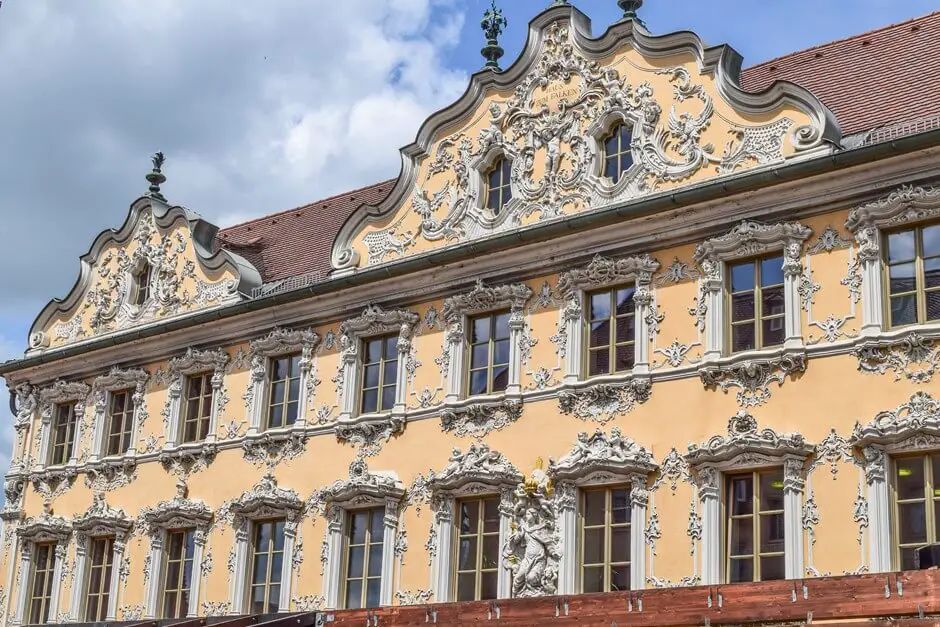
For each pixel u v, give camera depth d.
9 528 40.12
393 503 29.98
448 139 31.47
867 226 24.12
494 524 28.30
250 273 35.84
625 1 29.25
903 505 22.83
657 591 22.94
